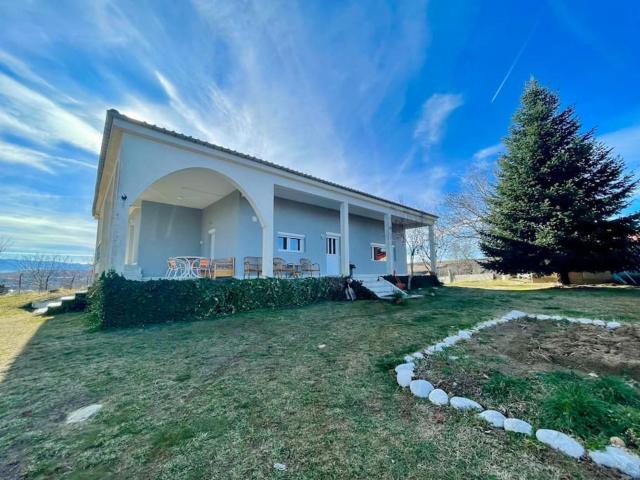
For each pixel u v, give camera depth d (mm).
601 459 1888
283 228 12305
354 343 4707
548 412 2420
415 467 1896
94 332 5754
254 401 2832
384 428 2350
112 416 2600
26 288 20828
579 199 11141
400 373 3256
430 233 16594
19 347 4926
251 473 1854
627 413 2348
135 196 6707
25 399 2955
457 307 7621
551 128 12383
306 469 1886
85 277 23500
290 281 8883
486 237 14117
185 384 3262
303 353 4301
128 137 6824
